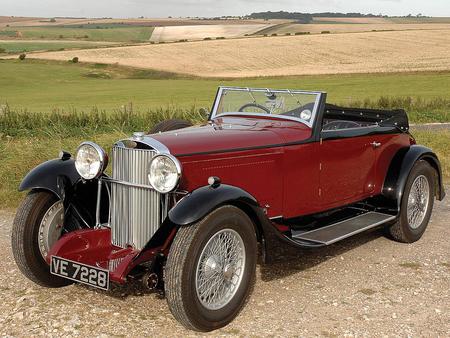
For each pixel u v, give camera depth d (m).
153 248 4.00
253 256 4.29
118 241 4.62
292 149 5.02
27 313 4.25
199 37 142.25
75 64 84.38
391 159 6.17
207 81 64.12
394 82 52.91
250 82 59.72
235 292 4.17
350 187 5.75
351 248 5.93
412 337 3.92
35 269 4.64
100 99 44.50
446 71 60.66
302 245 4.65
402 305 4.46
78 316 4.21
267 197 4.92
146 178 4.32
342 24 147.75
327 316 4.25
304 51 81.50
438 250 5.89
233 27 157.50
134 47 96.56
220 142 4.57
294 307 4.42
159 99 42.75
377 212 5.98
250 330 4.04
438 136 12.94
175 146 4.30
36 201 4.69
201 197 3.90
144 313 4.29
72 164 4.91
